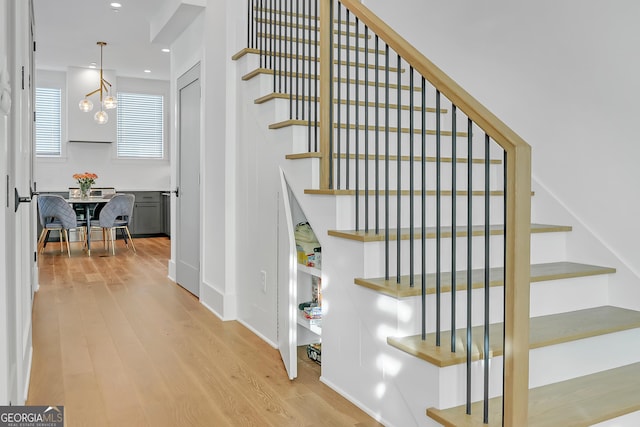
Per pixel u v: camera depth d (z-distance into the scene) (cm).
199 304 436
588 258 265
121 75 929
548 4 287
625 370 213
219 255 402
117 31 644
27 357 261
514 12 309
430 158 294
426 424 187
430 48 377
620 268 249
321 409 231
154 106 977
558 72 282
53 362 289
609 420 174
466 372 181
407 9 398
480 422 169
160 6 513
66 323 370
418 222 267
